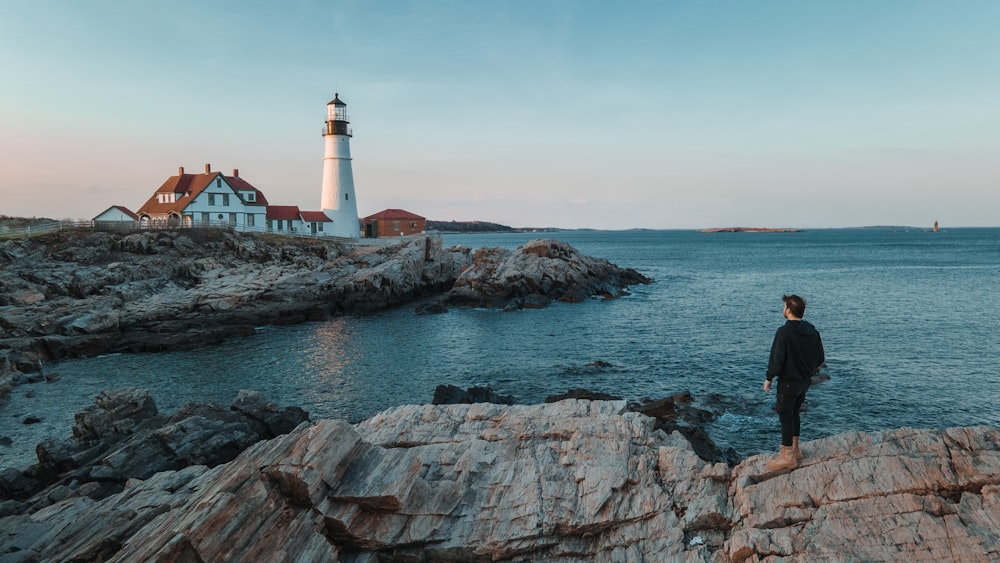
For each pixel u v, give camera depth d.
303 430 10.37
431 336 41.03
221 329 39.78
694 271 93.12
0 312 37.22
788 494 8.70
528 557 8.97
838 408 23.86
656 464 10.43
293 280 53.44
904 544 7.58
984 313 46.06
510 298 55.97
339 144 85.69
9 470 16.52
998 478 8.09
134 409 20.25
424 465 10.88
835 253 146.88
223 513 8.02
